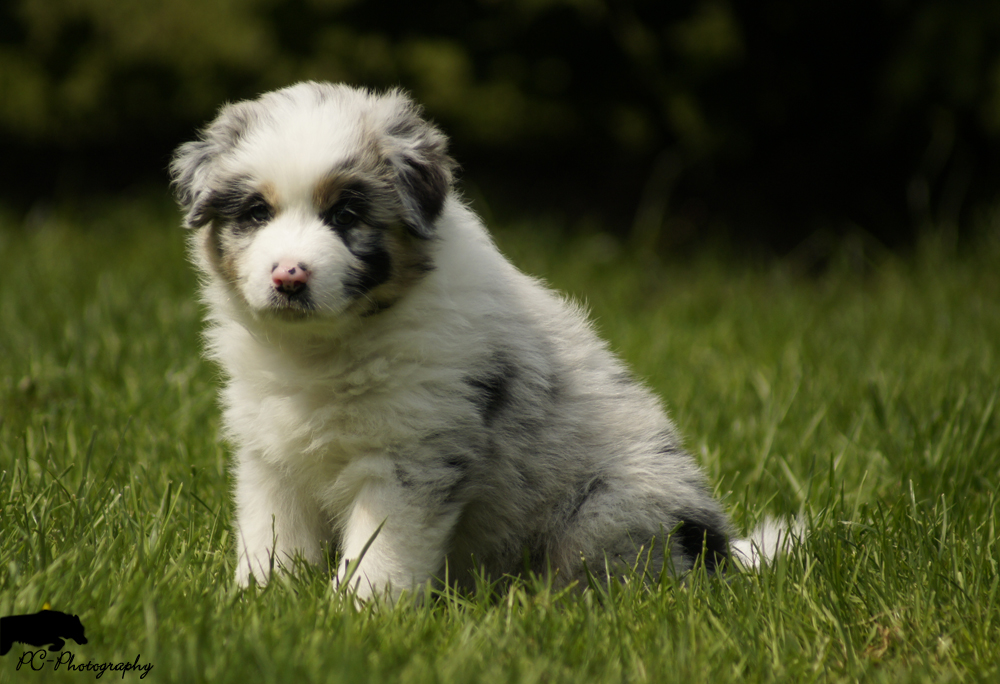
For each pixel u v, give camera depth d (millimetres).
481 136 14961
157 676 2840
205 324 6953
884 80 10781
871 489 4953
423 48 12234
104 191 13438
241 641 3021
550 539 4113
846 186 12609
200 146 4074
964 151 12242
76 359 6289
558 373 4152
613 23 11352
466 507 3992
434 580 3896
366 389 3812
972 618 3482
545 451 4055
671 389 6641
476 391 3844
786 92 11984
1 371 6188
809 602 3568
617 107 12367
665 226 12398
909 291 9664
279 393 3953
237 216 3791
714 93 11773
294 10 11320
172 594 3377
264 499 4098
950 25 10062
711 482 4996
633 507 4055
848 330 8266
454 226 4047
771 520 4508
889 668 3219
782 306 9203
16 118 14891
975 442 5180
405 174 3754
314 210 3689
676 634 3377
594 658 3188
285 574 3766
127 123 15039
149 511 4223
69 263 9547
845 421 5910
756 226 12242
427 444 3779
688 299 9648
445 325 3854
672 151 13148
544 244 11203
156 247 10344
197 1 14086
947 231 11328
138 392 5688
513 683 2941
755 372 6785
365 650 3107
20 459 4641
